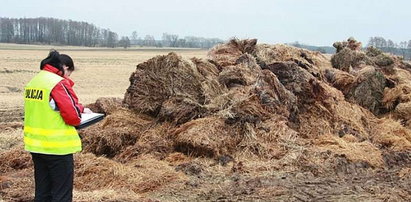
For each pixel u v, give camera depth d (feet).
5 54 221.05
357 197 23.71
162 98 32.89
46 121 16.65
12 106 65.36
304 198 23.36
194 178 26.05
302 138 32.19
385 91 39.99
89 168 25.64
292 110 33.68
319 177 27.02
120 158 28.94
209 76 33.68
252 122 31.12
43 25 404.36
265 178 26.17
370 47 47.85
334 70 41.50
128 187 24.22
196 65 34.35
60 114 16.75
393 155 30.73
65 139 16.93
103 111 36.14
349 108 36.47
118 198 22.38
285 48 42.27
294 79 35.65
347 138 32.86
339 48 48.39
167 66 33.27
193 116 31.68
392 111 39.19
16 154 28.68
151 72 33.53
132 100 33.35
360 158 29.45
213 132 29.71
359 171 28.22
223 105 31.78
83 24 409.28
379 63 44.80
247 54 37.24
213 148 28.71
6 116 54.39
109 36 407.64
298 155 28.81
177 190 24.21
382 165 29.45
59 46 367.86
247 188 24.63
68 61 17.31
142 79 33.50
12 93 98.94
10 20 400.06
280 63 36.50
